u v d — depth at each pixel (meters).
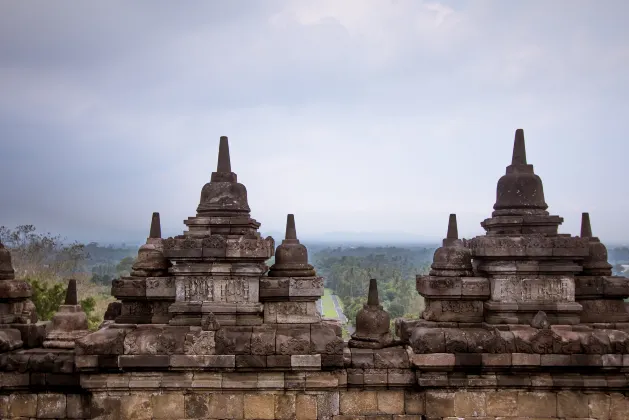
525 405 11.63
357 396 11.87
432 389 11.72
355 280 69.12
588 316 12.68
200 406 11.38
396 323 14.14
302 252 12.91
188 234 12.67
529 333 11.52
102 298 44.72
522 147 12.98
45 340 12.84
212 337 11.22
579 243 12.01
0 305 13.13
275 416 11.39
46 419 12.07
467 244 14.20
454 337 11.49
